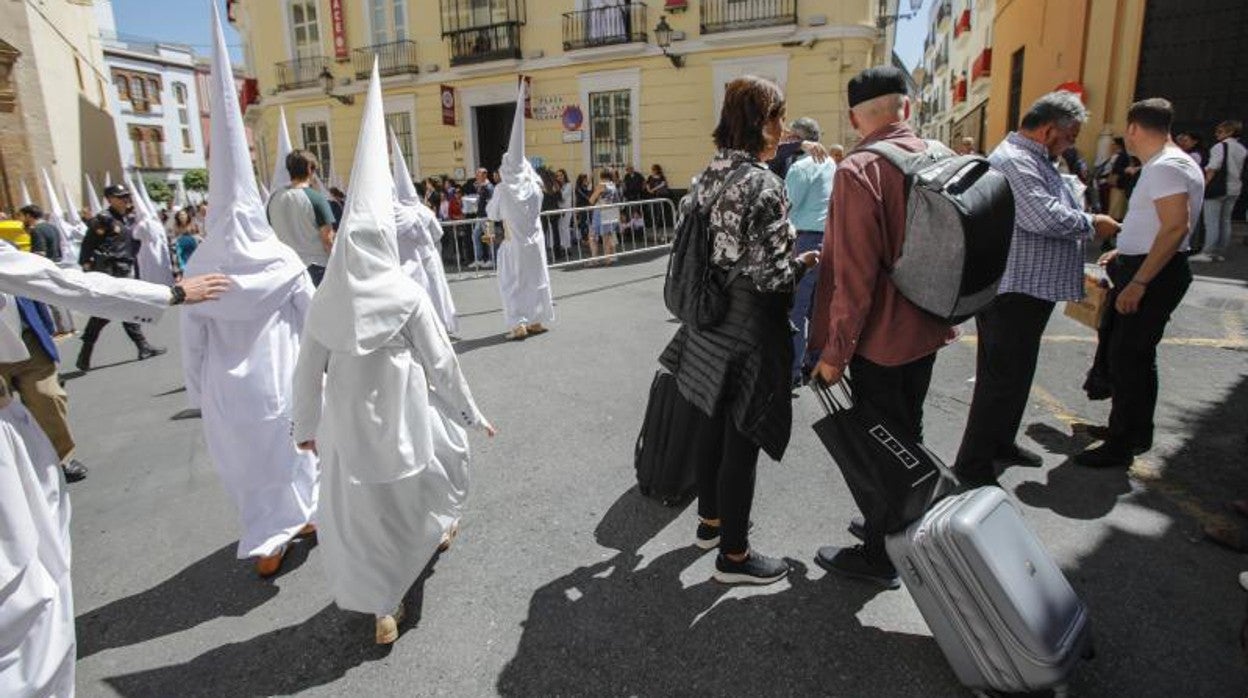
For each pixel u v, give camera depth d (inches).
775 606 107.6
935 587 85.8
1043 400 183.9
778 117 99.9
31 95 680.4
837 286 95.4
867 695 90.0
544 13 665.0
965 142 440.1
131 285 99.2
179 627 111.8
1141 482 138.9
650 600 110.7
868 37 561.6
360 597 102.5
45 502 88.2
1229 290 295.1
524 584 116.6
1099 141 498.0
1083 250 127.6
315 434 103.2
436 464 107.7
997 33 767.7
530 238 274.2
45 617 85.0
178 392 250.2
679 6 598.5
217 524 146.2
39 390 160.2
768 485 145.3
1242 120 466.0
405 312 97.8
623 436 175.2
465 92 720.3
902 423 102.6
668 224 567.5
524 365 240.4
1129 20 484.7
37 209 366.3
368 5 752.3
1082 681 89.8
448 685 95.8
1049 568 85.7
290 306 127.4
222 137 115.3
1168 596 105.1
